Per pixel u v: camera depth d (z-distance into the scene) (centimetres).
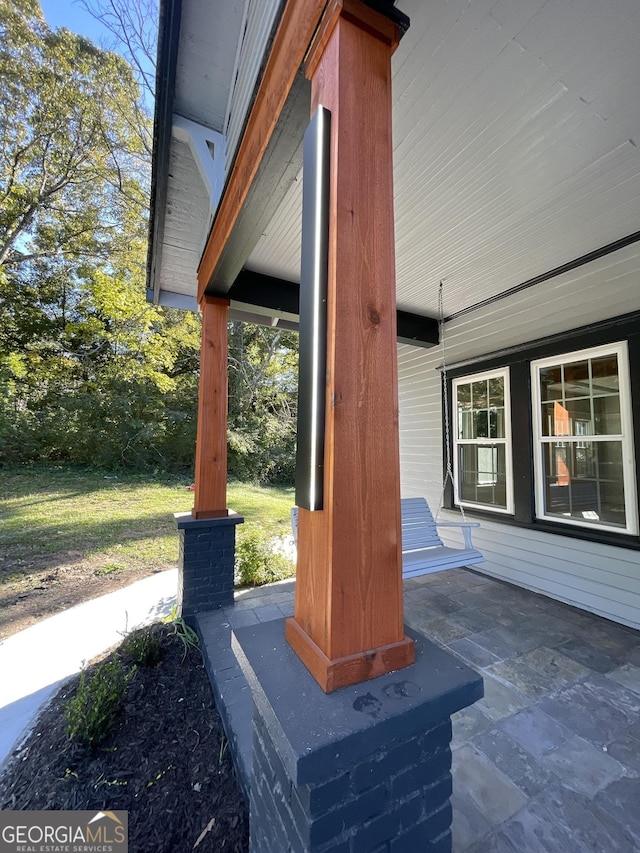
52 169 1005
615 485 292
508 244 279
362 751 75
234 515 306
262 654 100
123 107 955
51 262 1073
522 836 128
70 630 283
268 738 100
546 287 335
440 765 92
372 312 98
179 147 273
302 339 101
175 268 381
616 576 286
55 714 196
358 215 98
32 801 148
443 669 95
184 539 285
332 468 90
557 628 274
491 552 385
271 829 96
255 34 171
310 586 97
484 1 125
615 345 289
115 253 1088
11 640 269
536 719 182
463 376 421
